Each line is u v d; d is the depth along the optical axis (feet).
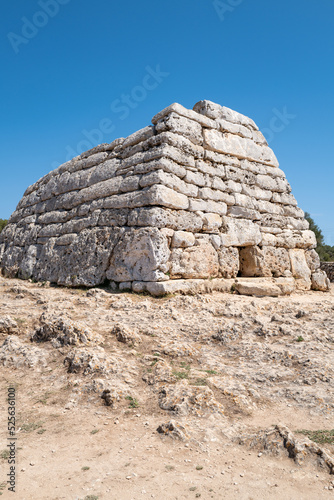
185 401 15.47
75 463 12.20
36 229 53.01
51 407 16.20
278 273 44.80
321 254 110.73
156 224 34.81
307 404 15.89
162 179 35.76
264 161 48.21
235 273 41.68
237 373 18.93
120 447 13.04
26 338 23.48
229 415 15.08
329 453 12.04
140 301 32.22
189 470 11.64
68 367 19.39
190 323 26.16
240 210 43.11
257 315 28.32
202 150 40.91
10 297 35.12
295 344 22.03
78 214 45.21
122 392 16.57
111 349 21.30
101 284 38.09
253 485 10.89
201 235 38.73
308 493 10.53
